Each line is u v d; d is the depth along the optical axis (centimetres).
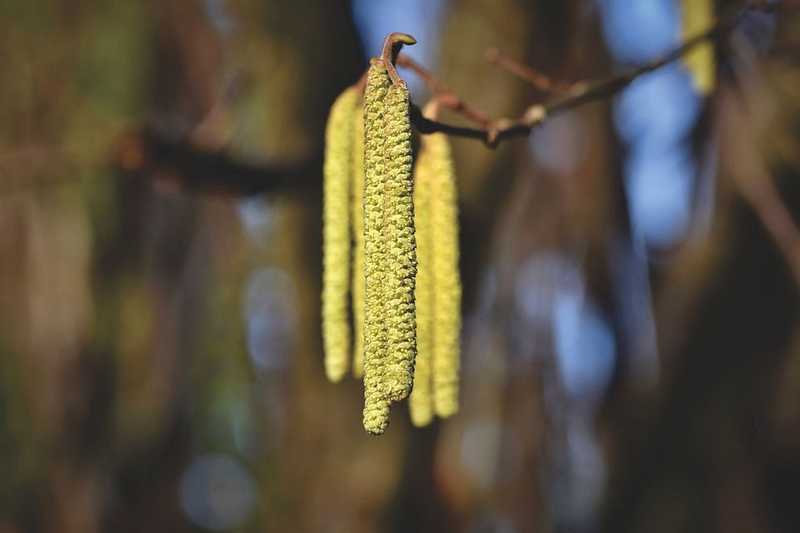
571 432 545
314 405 546
